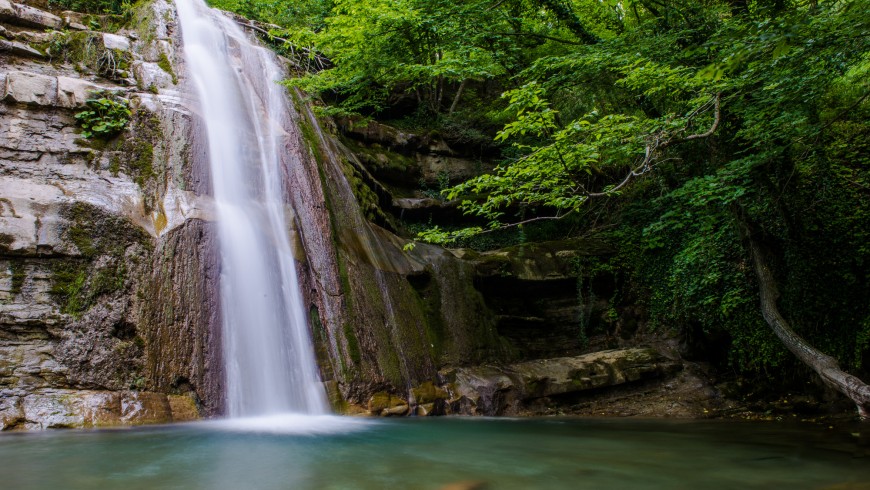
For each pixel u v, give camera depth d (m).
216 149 8.22
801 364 9.78
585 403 9.81
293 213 8.77
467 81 17.47
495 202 7.63
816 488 3.85
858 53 6.77
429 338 9.91
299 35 10.88
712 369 11.03
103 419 5.41
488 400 9.04
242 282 7.20
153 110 7.66
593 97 12.73
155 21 9.19
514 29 12.42
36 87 6.86
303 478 3.79
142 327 6.03
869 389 7.08
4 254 5.63
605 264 12.87
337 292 8.48
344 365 7.85
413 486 3.66
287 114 10.42
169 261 6.53
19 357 5.42
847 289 9.34
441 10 10.17
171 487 3.44
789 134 7.77
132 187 6.88
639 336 12.38
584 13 13.29
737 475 4.28
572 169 7.17
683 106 9.68
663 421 8.35
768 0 9.20
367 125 13.74
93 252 6.09
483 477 4.04
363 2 9.49
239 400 6.50
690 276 11.05
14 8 8.27
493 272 12.12
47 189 6.24
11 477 3.54
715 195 8.47
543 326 12.47
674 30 10.02
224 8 14.16
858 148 9.94
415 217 14.11
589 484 3.92
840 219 9.62
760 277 9.09
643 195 13.19
